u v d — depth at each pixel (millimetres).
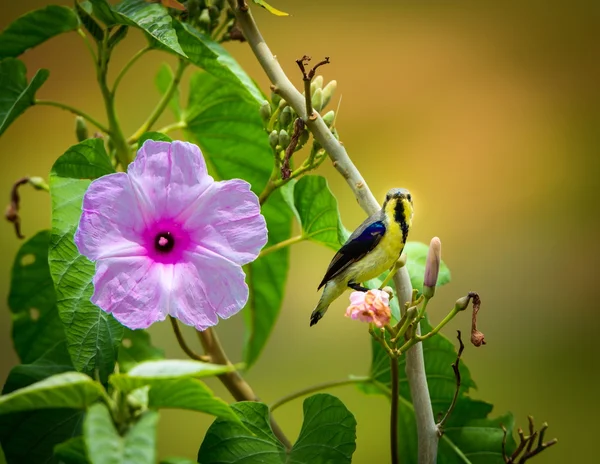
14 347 1748
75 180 1661
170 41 1677
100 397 1572
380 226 1663
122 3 1705
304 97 1665
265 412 1658
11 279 1752
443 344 1755
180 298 1612
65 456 1583
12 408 1559
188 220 1621
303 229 1747
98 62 1730
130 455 1535
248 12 1669
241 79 1714
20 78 1736
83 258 1634
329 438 1657
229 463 1646
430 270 1618
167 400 1574
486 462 1753
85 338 1617
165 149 1621
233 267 1617
